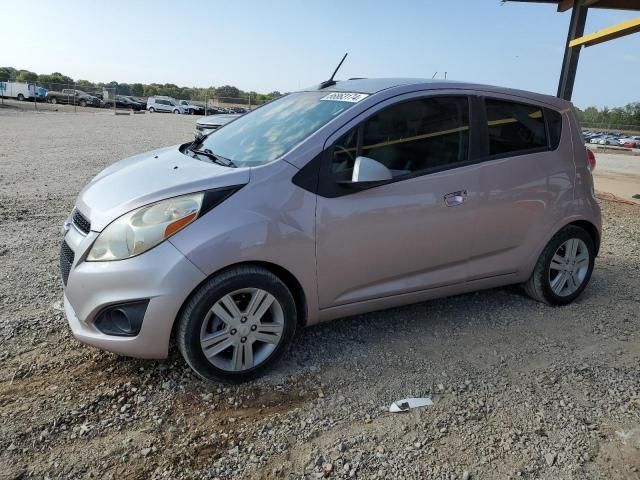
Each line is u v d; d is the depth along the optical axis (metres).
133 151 13.83
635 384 3.27
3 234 5.74
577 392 3.16
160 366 3.24
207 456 2.53
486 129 3.79
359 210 3.25
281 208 3.03
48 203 7.34
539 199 4.02
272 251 2.99
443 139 3.62
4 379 3.05
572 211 4.21
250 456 2.54
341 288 3.34
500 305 4.38
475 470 2.50
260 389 3.08
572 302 4.49
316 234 3.13
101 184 3.36
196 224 2.84
